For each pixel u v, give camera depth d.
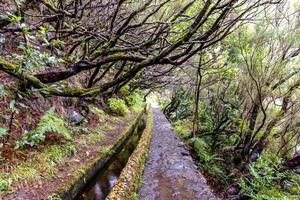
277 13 7.96
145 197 4.86
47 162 4.20
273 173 8.41
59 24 5.61
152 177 5.80
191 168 6.58
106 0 7.75
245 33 8.53
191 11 7.06
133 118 10.52
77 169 4.40
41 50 5.88
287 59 8.28
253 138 9.06
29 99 4.93
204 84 12.21
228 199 7.88
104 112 8.86
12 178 3.53
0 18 4.23
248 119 10.11
